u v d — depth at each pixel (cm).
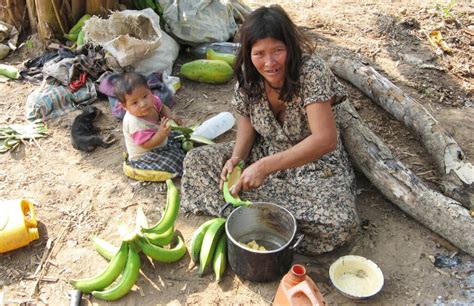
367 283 250
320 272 260
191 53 453
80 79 391
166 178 315
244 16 499
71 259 271
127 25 409
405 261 266
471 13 506
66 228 289
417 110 340
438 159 317
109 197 308
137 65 395
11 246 267
